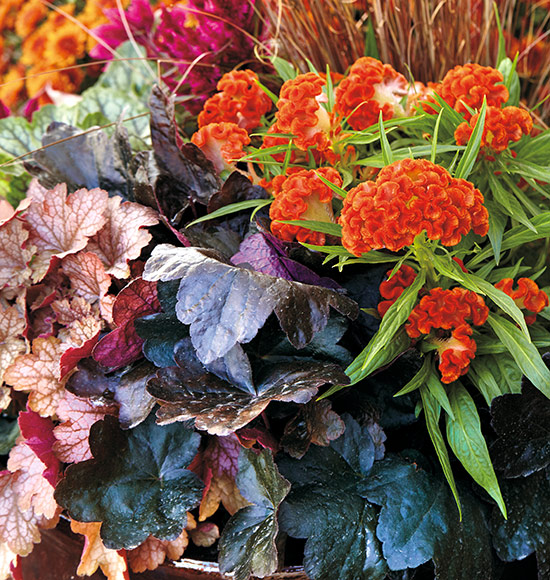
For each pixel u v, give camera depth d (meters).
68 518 1.06
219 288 0.90
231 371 0.95
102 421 0.98
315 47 1.43
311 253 0.99
